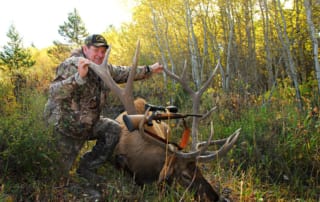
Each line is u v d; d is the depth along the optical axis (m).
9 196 3.53
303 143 5.01
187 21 9.12
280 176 4.88
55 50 12.36
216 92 8.00
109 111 7.66
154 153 4.25
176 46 11.05
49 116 4.22
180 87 8.82
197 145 4.45
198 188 4.02
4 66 9.44
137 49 4.41
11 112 4.82
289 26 8.16
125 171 4.49
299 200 4.36
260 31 9.94
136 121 4.03
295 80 6.71
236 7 9.34
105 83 4.26
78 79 4.01
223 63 9.69
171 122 6.22
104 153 4.45
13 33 9.59
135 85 9.36
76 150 4.39
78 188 4.02
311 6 6.43
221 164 5.09
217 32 9.77
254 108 6.64
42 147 3.93
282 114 5.68
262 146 5.26
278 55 8.88
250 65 8.80
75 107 4.23
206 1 9.20
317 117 5.72
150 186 4.25
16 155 3.82
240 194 4.19
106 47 4.51
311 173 4.76
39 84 9.00
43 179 3.92
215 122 6.41
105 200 3.90
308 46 8.01
